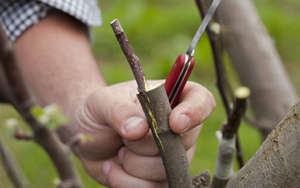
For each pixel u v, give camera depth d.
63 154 0.74
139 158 0.68
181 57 0.56
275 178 0.52
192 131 0.67
